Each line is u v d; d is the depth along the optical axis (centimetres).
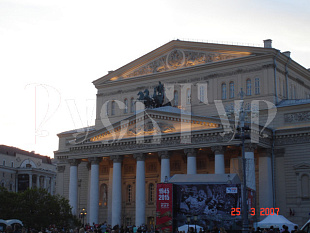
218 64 8362
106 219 9019
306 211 7012
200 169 8100
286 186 7238
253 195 5500
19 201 7088
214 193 5162
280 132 7375
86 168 9544
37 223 7038
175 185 5291
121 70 9575
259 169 7294
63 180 9938
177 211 5225
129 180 8919
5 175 14612
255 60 8044
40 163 16588
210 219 5109
